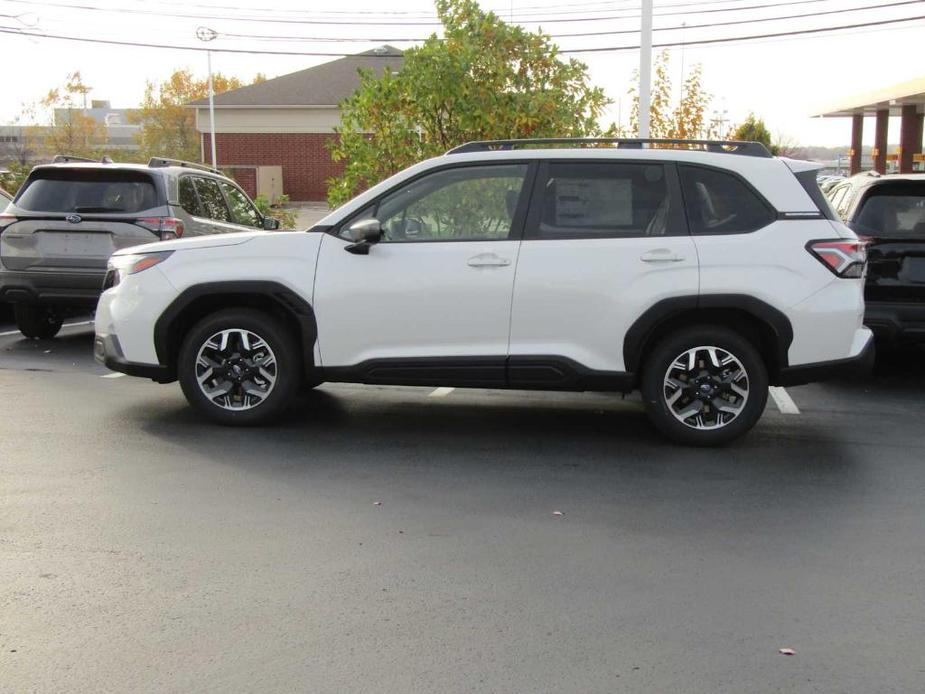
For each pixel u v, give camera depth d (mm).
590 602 4109
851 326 6406
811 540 4883
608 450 6527
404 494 5527
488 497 5500
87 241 9516
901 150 28656
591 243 6453
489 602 4098
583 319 6438
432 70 10859
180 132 55219
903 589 4289
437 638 3762
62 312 11000
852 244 6434
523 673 3502
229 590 4184
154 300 6797
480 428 7090
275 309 6902
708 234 6434
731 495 5590
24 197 9688
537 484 5754
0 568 4383
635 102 17375
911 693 3398
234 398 6934
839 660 3631
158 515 5105
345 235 6672
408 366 6590
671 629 3869
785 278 6332
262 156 46844
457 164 6664
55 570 4371
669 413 6539
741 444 6730
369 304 6566
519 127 10867
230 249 6754
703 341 6457
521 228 6535
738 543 4828
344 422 7191
